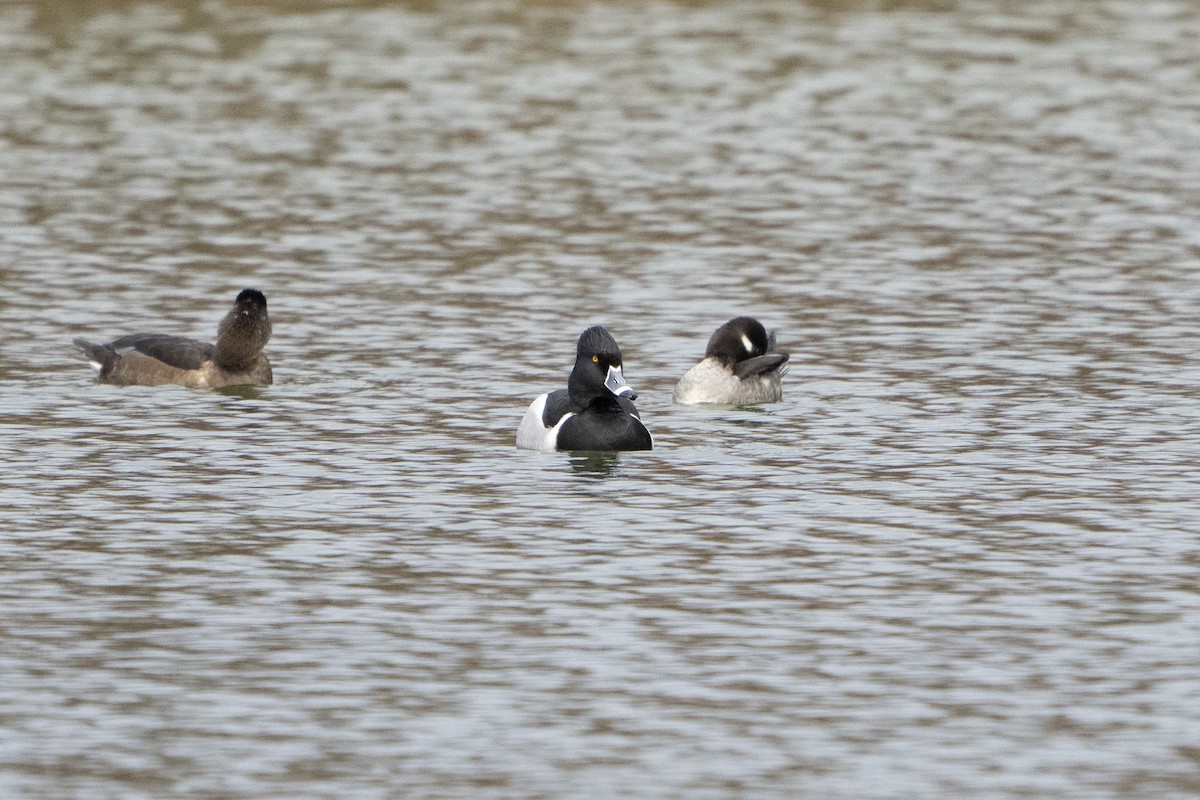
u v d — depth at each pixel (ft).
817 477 64.39
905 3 186.09
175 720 44.39
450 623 50.52
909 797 40.75
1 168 119.96
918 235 104.94
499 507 60.80
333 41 164.66
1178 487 62.85
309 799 40.60
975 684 46.57
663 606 51.85
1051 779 41.57
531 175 120.06
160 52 158.92
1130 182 118.11
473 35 167.73
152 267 97.50
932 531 58.34
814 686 46.44
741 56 159.84
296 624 50.42
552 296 92.27
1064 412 72.59
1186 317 87.81
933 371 79.15
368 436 69.51
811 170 121.60
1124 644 49.11
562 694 45.93
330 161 123.54
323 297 91.91
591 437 67.36
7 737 43.45
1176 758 42.60
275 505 60.90
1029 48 164.76
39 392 75.66
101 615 50.98
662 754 42.75
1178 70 155.53
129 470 64.80
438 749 42.96
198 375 76.48
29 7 176.86
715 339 76.23
